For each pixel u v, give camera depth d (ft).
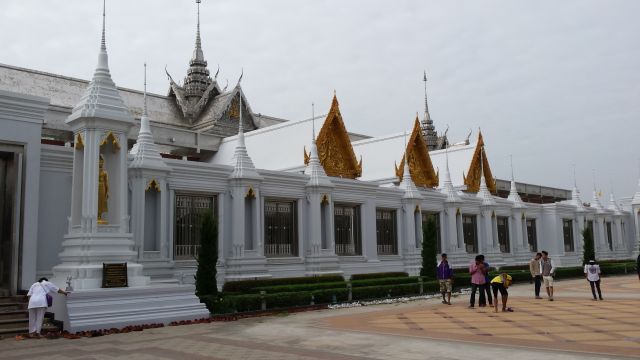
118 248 58.13
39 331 47.50
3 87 118.52
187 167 74.59
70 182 63.82
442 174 153.48
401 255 109.60
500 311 64.08
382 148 135.74
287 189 87.97
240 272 77.41
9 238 57.57
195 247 76.23
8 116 57.41
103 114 58.34
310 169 92.79
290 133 118.42
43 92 124.06
